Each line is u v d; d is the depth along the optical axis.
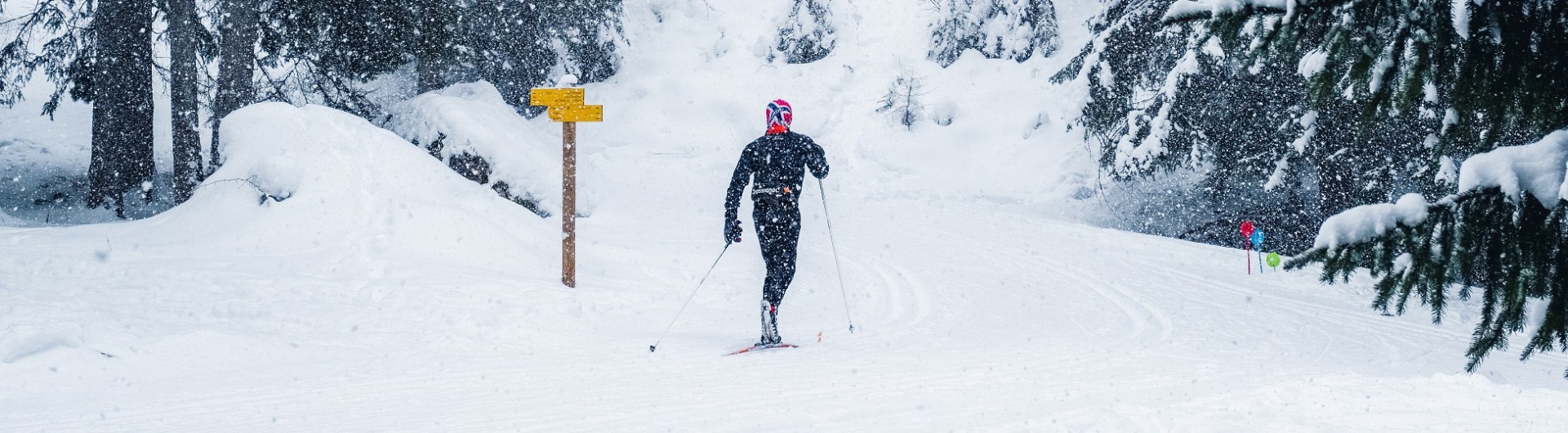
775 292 7.02
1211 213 21.55
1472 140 4.54
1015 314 9.54
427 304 8.00
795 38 33.81
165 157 24.42
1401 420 3.63
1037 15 31.78
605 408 4.61
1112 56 19.25
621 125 29.59
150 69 19.72
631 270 10.67
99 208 19.38
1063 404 4.54
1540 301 4.13
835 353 6.76
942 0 33.72
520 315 7.89
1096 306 10.21
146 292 7.94
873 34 34.81
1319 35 4.27
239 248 9.62
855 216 18.31
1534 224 4.03
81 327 6.20
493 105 16.70
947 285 11.23
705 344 7.19
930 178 26.20
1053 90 29.30
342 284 8.52
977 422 4.08
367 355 6.48
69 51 20.84
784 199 7.14
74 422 4.44
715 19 35.88
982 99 29.94
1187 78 17.61
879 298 10.24
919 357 6.56
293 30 19.36
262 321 7.30
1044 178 25.12
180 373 5.77
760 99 31.28
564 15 30.05
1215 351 7.48
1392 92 4.25
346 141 11.20
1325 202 16.94
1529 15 4.12
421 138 15.20
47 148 25.05
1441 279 4.09
